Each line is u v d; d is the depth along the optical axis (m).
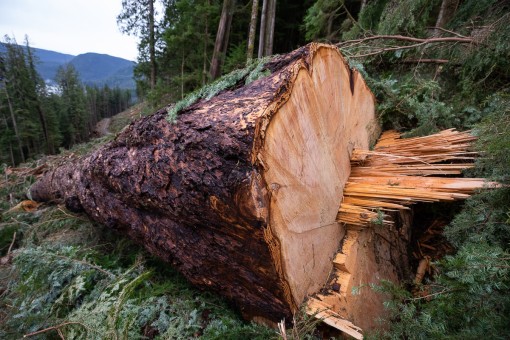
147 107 9.31
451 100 2.59
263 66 1.46
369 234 1.65
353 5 6.41
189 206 1.19
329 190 1.43
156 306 1.44
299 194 1.16
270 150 1.00
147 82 12.51
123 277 1.50
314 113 1.26
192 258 1.42
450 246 2.05
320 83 1.32
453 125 2.34
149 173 1.39
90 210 2.18
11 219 3.05
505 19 2.31
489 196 1.35
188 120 1.26
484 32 2.43
